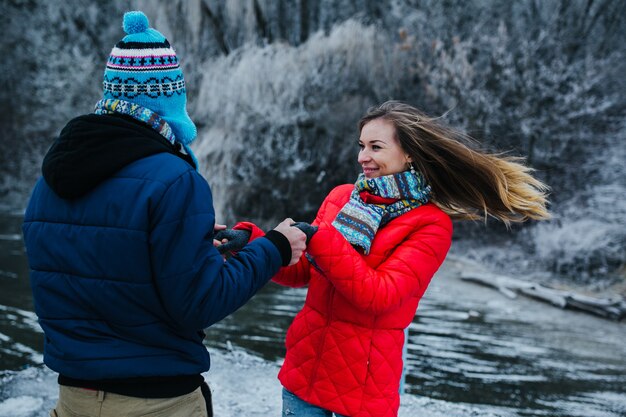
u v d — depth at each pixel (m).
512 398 5.93
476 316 8.97
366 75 13.90
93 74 20.03
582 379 6.53
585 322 8.88
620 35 14.27
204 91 14.53
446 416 3.20
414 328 8.29
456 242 13.42
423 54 14.48
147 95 1.49
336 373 1.83
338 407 1.83
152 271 1.39
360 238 1.75
